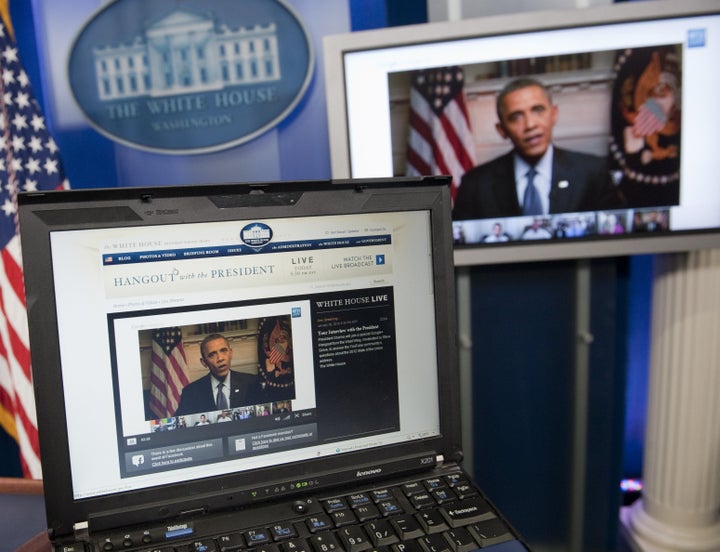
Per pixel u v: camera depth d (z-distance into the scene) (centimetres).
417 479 57
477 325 138
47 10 127
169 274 52
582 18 105
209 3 127
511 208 114
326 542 48
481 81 109
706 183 112
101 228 50
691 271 121
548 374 141
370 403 58
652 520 136
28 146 125
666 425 130
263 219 54
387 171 112
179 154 133
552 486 146
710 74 107
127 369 50
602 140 111
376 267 58
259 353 54
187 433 52
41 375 48
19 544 64
